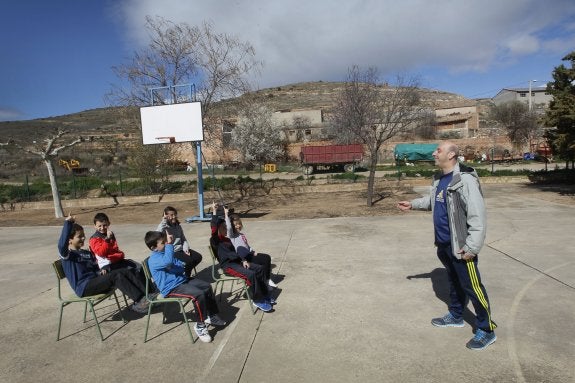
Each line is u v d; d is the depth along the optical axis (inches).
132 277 193.3
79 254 191.8
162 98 658.8
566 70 623.5
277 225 442.6
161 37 630.5
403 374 136.6
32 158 1675.7
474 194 145.9
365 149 1434.5
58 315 211.2
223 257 205.9
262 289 195.8
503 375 133.1
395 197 658.2
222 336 173.3
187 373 145.4
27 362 161.0
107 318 203.6
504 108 1770.4
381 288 221.0
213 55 637.3
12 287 267.0
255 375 141.1
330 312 192.1
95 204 784.9
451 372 136.6
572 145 605.9
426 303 196.4
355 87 604.7
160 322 194.7
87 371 151.6
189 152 1563.7
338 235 368.2
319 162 1358.3
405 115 589.3
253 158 1612.9
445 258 164.1
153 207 714.8
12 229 547.8
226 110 710.5
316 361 148.2
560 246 292.8
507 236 332.2
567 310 181.3
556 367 136.3
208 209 649.6
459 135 2145.7
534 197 577.0
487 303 149.7
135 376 145.8
